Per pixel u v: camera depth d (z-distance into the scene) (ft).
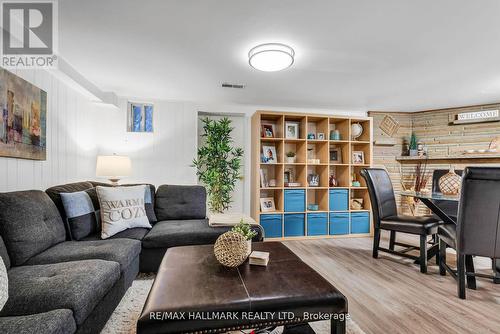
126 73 9.40
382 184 10.19
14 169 6.64
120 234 7.42
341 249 10.89
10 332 2.91
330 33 6.53
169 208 9.80
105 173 10.28
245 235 5.14
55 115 8.61
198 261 5.10
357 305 6.23
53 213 6.31
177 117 13.10
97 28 6.37
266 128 13.33
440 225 8.32
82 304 3.80
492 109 13.24
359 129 13.58
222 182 12.76
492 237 6.33
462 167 13.83
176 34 6.65
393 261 9.37
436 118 14.70
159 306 3.41
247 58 8.11
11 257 4.90
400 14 5.68
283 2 5.32
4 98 6.10
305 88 11.08
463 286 6.55
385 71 9.09
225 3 5.37
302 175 13.08
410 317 5.70
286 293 3.82
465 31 6.36
